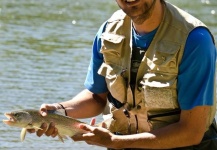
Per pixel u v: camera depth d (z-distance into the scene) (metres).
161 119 4.64
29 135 7.65
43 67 11.17
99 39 4.93
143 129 4.76
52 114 4.55
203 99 4.45
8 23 16.19
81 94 5.10
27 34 14.63
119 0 4.52
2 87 9.58
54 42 13.79
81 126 4.57
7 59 11.67
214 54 4.56
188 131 4.48
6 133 7.66
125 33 4.73
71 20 17.48
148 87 4.54
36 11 18.97
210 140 4.71
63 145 7.39
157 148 4.54
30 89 9.57
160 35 4.57
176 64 4.50
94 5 21.47
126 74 4.70
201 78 4.46
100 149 7.34
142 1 4.45
